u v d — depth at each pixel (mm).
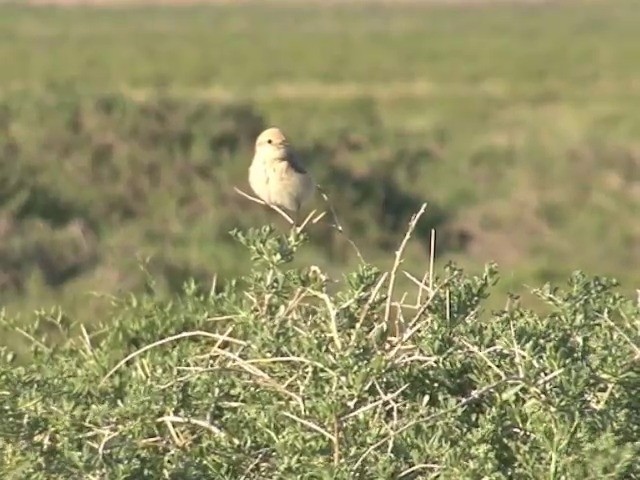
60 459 6574
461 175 29578
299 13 108375
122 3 113312
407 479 6453
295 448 6508
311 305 7621
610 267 23172
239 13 107312
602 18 102812
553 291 7488
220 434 6863
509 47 74000
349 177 26641
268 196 10781
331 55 68312
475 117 43719
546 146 33281
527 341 6805
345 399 6555
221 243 21656
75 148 25078
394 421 6566
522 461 6359
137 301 10508
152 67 59906
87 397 7648
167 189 24172
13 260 19625
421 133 36500
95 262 20266
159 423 7129
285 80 56938
